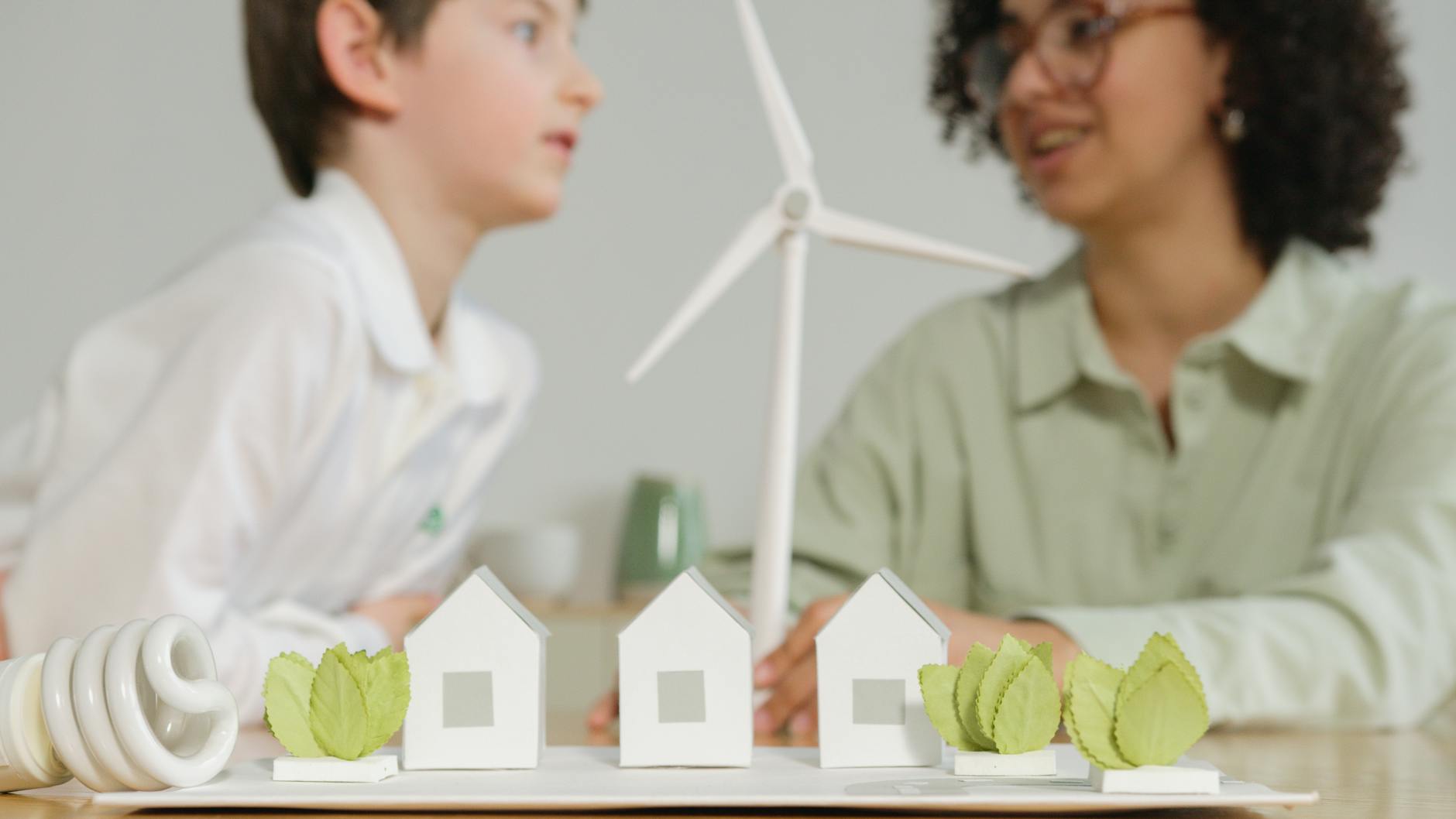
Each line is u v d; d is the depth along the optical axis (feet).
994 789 1.29
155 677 1.32
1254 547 3.10
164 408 2.63
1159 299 3.31
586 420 6.61
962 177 6.60
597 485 6.56
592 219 6.73
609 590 6.49
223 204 6.81
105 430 2.78
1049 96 3.10
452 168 3.04
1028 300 3.58
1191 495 3.23
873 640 1.48
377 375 3.00
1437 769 1.69
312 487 2.89
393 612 3.27
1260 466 3.14
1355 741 2.15
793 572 3.38
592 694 5.51
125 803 1.26
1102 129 3.08
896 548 3.60
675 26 6.80
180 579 2.55
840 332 6.55
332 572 3.13
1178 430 3.22
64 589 2.55
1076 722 1.29
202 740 1.41
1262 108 3.18
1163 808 1.29
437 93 3.00
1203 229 3.25
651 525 5.97
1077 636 2.18
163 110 6.85
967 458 3.54
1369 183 3.49
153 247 6.79
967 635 2.17
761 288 6.64
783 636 2.21
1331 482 3.05
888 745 1.48
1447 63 6.29
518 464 6.57
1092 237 3.29
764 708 2.16
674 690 1.48
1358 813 1.28
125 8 6.89
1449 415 2.72
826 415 6.52
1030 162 3.23
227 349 2.67
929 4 6.53
